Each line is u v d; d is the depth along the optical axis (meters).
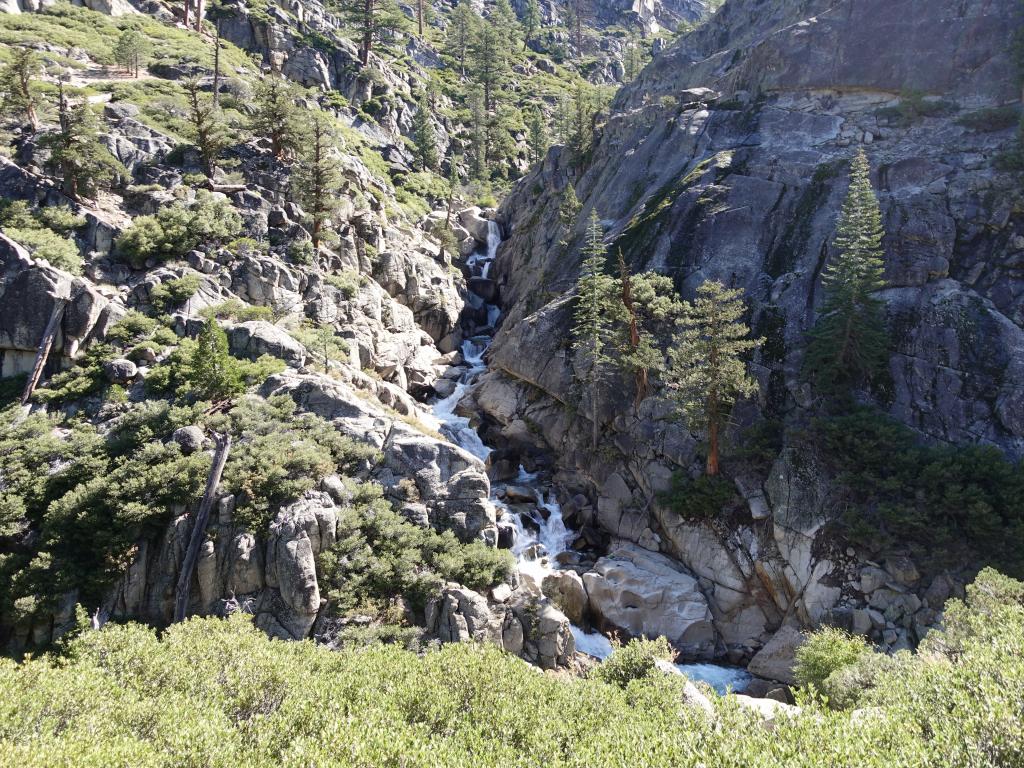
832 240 49.03
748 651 36.28
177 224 53.19
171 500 33.22
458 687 19.45
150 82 74.06
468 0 164.38
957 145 51.53
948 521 34.47
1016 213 45.66
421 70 126.69
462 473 37.56
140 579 31.53
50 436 37.69
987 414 38.94
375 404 46.12
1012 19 55.31
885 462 36.94
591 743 15.85
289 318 52.91
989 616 23.59
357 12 111.44
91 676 18.66
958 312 42.56
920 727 14.14
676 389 44.09
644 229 58.34
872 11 62.47
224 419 38.53
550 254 71.25
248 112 76.12
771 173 55.81
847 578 35.25
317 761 13.81
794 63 64.50
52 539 31.66
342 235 66.31
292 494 33.72
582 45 173.88
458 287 79.56
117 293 47.88
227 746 14.55
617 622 36.62
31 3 83.31
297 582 30.39
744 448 40.84
